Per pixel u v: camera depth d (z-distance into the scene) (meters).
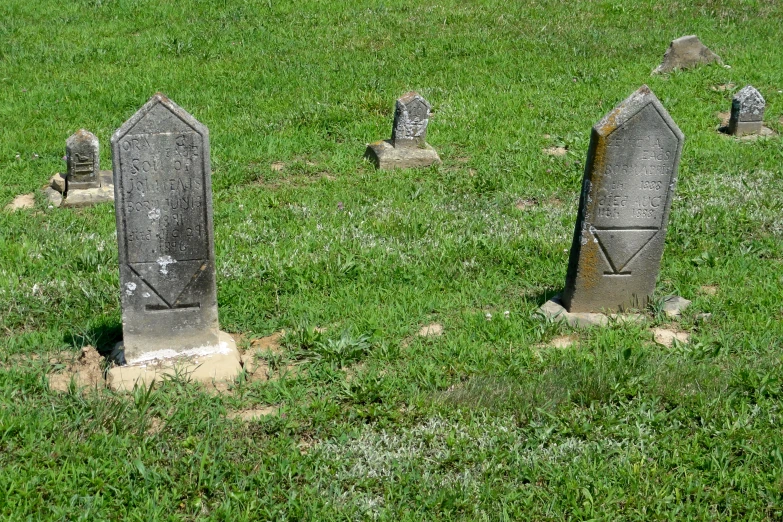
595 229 6.10
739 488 5.14
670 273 6.67
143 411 5.43
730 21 11.71
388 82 9.95
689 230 7.18
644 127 5.97
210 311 5.78
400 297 6.38
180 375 5.67
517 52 10.70
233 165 8.23
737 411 5.52
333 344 5.85
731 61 10.44
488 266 6.75
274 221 7.35
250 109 9.38
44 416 5.37
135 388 5.55
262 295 6.36
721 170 8.18
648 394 5.61
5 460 5.18
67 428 5.33
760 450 5.29
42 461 5.18
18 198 7.84
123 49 10.84
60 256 6.79
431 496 5.08
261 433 5.39
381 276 6.59
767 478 5.18
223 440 5.32
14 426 5.29
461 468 5.24
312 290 6.44
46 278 6.48
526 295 6.47
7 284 6.40
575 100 9.52
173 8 12.13
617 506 5.09
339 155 8.52
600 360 5.80
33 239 7.03
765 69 10.24
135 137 5.49
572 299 6.21
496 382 5.64
